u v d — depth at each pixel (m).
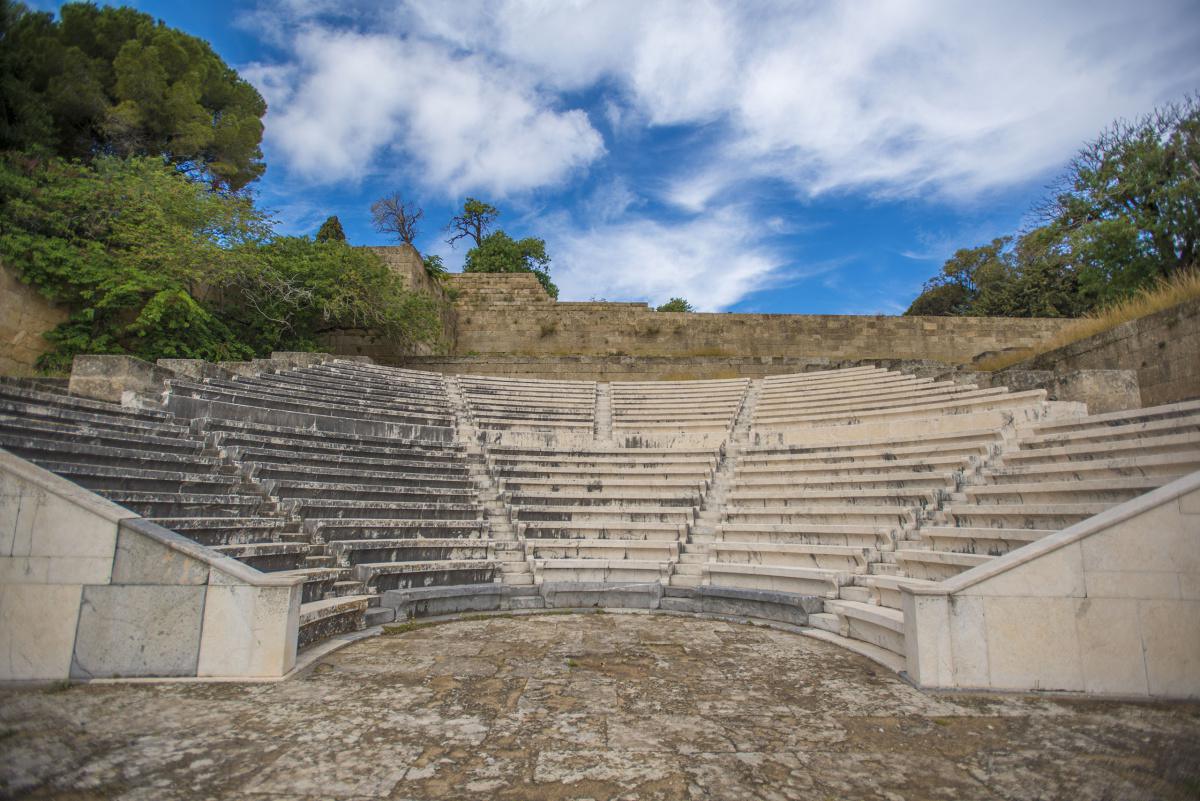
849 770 3.86
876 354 31.16
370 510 10.70
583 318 31.59
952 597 5.61
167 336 16.88
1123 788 3.59
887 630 6.96
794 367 24.89
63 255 15.38
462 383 20.91
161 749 4.04
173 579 5.70
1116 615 5.38
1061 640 5.43
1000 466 10.45
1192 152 20.30
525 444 15.68
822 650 7.12
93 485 7.53
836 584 8.73
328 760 3.92
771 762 3.97
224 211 19.38
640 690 5.50
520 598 9.68
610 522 12.03
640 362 25.02
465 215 49.62
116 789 3.45
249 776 3.66
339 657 6.50
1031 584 5.54
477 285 35.84
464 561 10.36
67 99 20.31
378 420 15.49
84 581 5.61
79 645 5.52
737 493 12.70
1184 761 3.95
